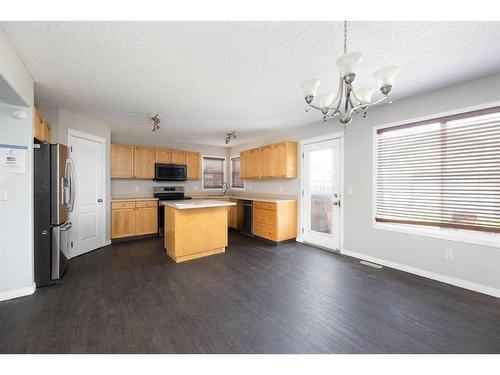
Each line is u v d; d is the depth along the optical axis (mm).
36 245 2658
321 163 4332
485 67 2307
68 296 2434
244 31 1771
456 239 2693
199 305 2262
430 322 1992
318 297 2432
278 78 2557
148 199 5035
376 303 2309
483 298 2400
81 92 2926
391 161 3311
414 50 2016
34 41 1882
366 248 3604
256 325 1943
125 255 3842
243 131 5062
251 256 3807
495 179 2459
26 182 2438
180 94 3004
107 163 4484
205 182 6715
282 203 4582
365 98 1865
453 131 2736
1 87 1975
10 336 1775
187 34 1805
